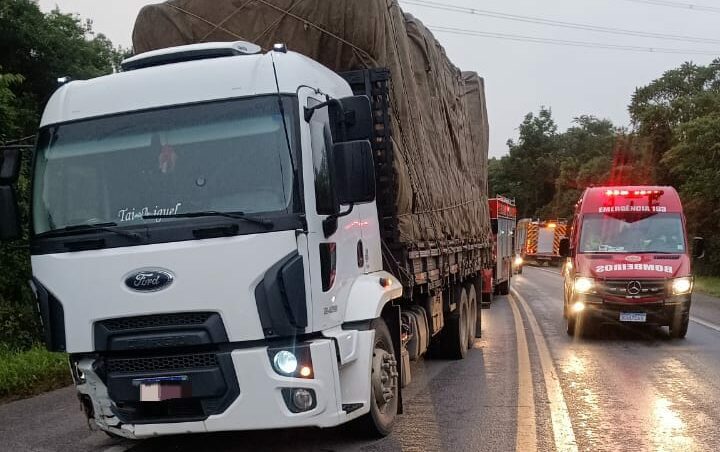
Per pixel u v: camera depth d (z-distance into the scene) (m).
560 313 18.30
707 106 43.28
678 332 13.24
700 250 13.91
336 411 5.29
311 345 5.16
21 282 15.12
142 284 5.12
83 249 5.30
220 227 5.07
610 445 6.21
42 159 5.62
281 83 5.35
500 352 11.74
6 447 6.43
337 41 7.09
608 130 87.38
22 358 10.48
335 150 5.37
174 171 5.32
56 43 21.88
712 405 7.76
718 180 32.69
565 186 73.88
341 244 5.79
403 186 7.36
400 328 6.84
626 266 13.16
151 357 5.23
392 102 7.45
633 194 14.52
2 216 5.73
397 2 8.11
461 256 10.98
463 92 12.33
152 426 5.25
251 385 5.08
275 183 5.18
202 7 7.30
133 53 7.48
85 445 6.48
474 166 13.16
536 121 91.06
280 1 7.18
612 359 10.92
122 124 5.50
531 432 6.61
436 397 8.22
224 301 5.05
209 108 5.39
